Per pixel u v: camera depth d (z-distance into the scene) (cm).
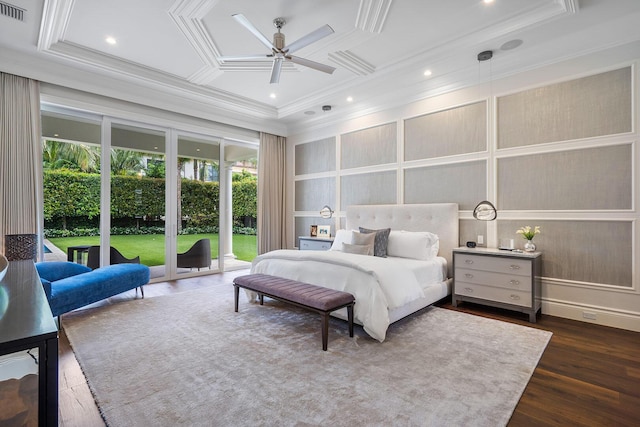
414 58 363
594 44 304
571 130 321
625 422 161
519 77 354
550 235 333
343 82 437
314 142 588
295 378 201
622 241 295
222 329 286
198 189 534
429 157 429
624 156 293
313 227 562
